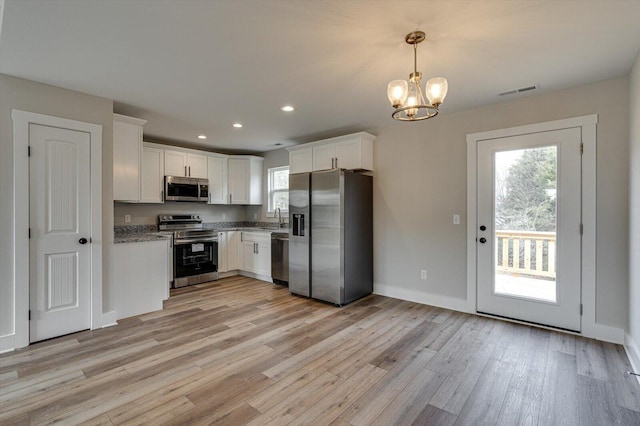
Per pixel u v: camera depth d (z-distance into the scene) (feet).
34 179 8.97
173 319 10.98
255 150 19.42
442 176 12.19
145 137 15.81
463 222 11.69
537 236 10.20
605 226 9.05
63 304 9.49
